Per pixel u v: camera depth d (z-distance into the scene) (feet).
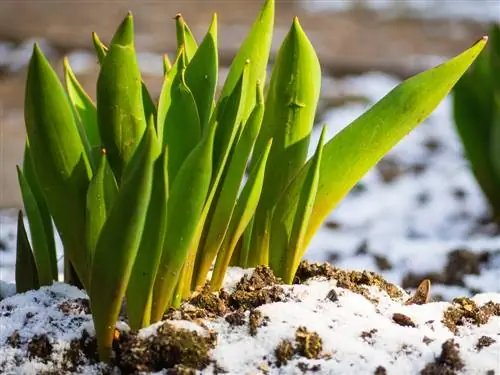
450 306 2.47
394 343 2.31
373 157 2.46
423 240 4.05
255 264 2.54
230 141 2.32
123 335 2.31
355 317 2.37
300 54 2.42
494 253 3.57
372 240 3.85
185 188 2.27
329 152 2.46
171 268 2.31
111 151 2.35
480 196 4.72
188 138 2.34
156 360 2.28
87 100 2.50
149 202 2.23
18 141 5.55
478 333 2.41
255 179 2.38
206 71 2.39
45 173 2.33
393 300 2.50
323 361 2.28
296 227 2.43
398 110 2.44
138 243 2.22
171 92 2.33
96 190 2.27
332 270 2.56
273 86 2.46
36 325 2.34
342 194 2.48
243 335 2.32
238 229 2.42
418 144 5.63
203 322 2.35
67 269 2.56
